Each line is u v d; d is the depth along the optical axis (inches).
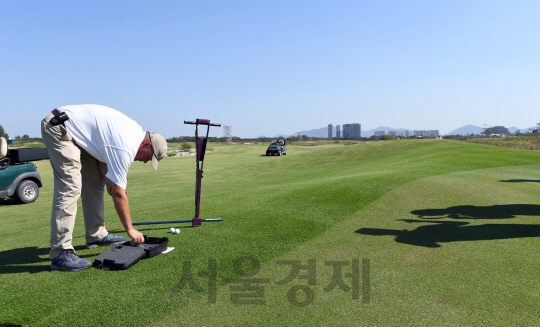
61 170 117.0
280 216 191.0
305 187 272.5
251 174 755.4
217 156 1387.8
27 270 119.4
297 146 2297.0
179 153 1566.2
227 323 84.0
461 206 210.7
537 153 637.9
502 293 98.4
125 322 84.9
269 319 85.7
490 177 324.8
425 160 538.6
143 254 128.0
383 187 266.5
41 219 241.4
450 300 94.6
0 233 181.3
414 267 118.6
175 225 178.4
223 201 239.9
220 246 142.8
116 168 120.5
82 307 92.3
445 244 142.9
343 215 192.5
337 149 1144.2
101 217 146.9
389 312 88.4
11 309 91.0
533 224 171.2
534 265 118.9
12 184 343.9
